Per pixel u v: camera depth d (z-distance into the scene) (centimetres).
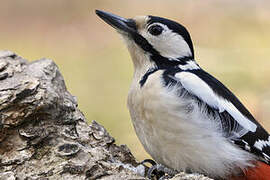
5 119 856
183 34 1086
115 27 1100
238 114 996
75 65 2098
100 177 845
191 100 970
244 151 989
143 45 1081
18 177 831
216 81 1041
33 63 968
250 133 993
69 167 844
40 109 871
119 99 1878
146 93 977
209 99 984
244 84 1958
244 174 982
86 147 898
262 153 996
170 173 983
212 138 957
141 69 1077
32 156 856
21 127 866
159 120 956
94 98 1892
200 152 952
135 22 1093
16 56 963
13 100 861
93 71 2045
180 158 960
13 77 898
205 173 970
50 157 858
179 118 951
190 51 1097
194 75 1016
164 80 987
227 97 1012
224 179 984
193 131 949
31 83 884
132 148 1623
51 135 877
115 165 861
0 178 823
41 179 830
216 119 974
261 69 2034
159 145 970
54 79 955
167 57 1080
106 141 945
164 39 1073
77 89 1933
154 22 1076
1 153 853
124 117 1770
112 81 1981
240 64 2056
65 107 910
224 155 960
